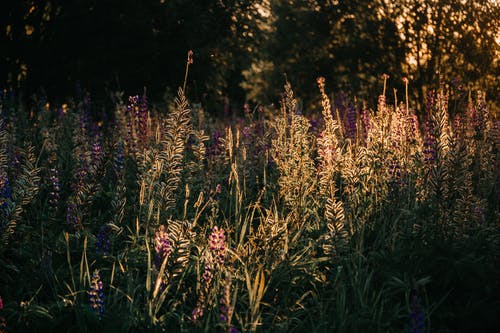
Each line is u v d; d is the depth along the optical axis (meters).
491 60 16.73
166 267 3.70
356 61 22.12
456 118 6.00
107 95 16.64
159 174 4.58
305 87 25.08
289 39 25.50
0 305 3.31
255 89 28.70
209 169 5.52
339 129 6.30
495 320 3.69
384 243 4.43
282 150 5.13
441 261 4.05
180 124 4.54
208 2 18.44
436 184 4.36
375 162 4.97
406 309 3.83
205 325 3.43
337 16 23.62
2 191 4.34
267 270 4.02
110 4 16.98
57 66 16.94
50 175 5.43
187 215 4.86
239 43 20.03
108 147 5.55
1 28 16.23
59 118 8.08
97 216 5.33
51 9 16.83
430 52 17.92
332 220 4.07
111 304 3.76
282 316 3.74
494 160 5.67
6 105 8.91
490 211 4.94
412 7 19.05
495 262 4.13
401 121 5.30
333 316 3.73
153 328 3.47
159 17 17.64
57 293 3.93
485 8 17.05
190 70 18.22
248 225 5.02
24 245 4.42
